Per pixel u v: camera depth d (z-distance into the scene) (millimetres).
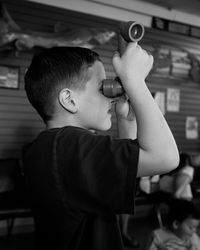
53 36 3691
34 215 843
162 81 5051
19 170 3686
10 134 3980
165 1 4750
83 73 768
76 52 798
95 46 4039
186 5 4879
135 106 674
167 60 4832
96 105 778
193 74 5094
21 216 3105
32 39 3502
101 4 4523
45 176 734
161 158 648
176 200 2285
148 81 4914
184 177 4016
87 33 3877
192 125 5430
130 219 4719
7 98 3939
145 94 678
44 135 788
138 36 713
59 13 4195
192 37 5266
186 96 5344
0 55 3816
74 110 768
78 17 4328
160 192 4043
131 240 3707
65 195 708
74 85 762
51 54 803
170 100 5160
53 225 744
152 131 652
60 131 750
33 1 4016
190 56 5078
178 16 5191
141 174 678
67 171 699
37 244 852
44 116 819
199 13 5254
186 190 3945
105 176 667
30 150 822
